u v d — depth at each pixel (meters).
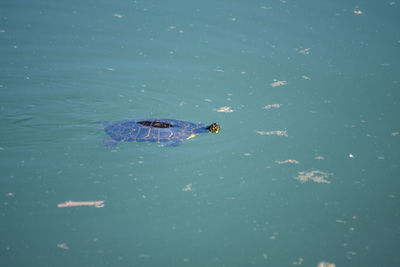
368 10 21.03
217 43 18.53
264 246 9.70
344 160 12.63
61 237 9.59
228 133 13.67
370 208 10.93
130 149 12.62
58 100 14.59
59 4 20.73
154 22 19.77
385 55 17.92
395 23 19.92
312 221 10.49
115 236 9.73
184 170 11.97
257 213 10.68
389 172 12.16
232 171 12.05
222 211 10.66
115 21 19.64
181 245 9.60
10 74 15.63
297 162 12.52
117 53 17.55
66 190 10.94
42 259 8.99
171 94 15.51
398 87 16.17
